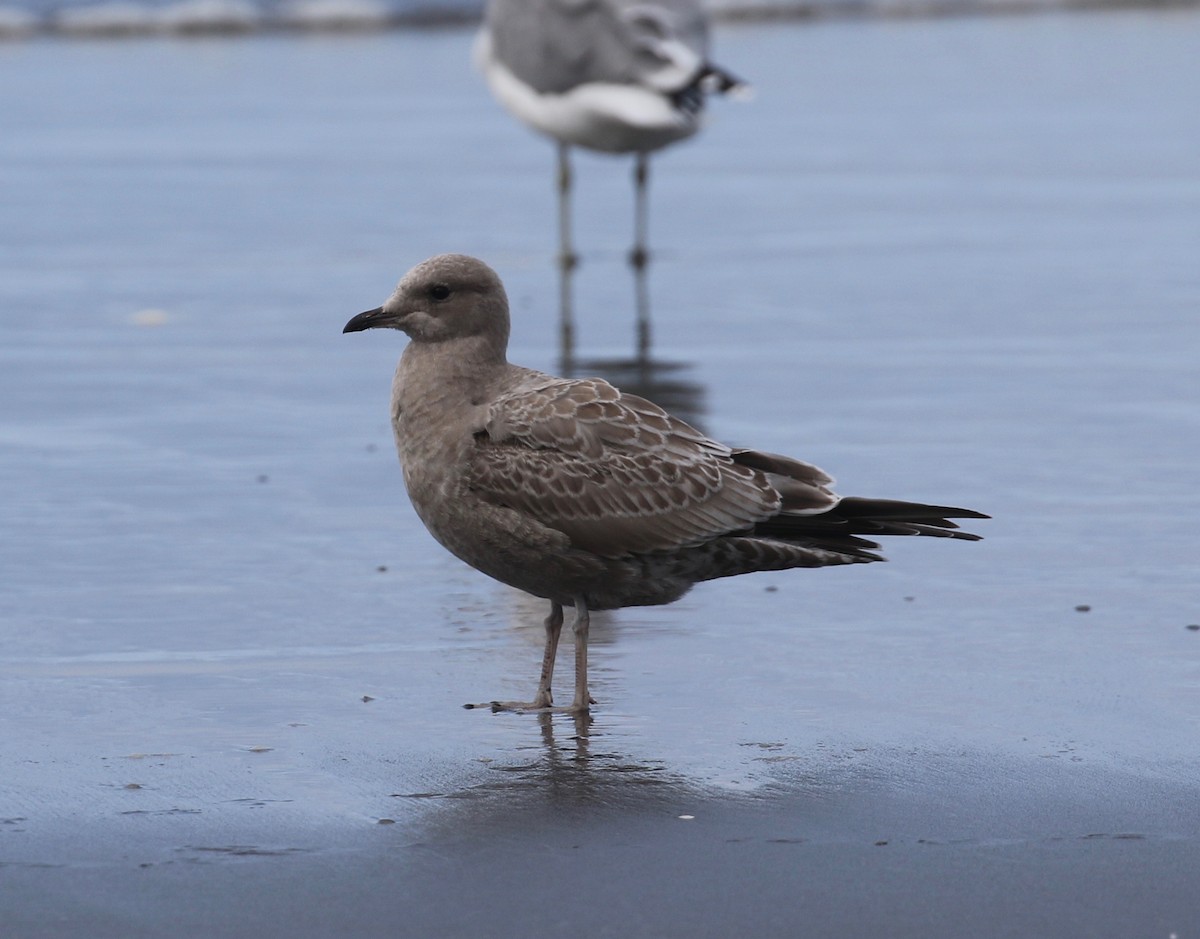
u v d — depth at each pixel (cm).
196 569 1227
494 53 2517
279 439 1587
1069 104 4100
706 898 744
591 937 711
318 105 4069
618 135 2403
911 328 2030
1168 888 751
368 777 874
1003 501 1382
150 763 891
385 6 6028
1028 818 822
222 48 5197
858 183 3114
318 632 1100
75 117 3834
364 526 1332
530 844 797
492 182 3127
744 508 959
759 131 3769
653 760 896
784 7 6172
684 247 2581
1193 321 2053
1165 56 4988
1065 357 1884
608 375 1781
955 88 4397
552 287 2289
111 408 1688
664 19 2434
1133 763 887
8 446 1552
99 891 749
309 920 724
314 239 2562
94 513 1361
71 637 1087
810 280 2317
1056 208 2844
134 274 2322
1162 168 3222
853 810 833
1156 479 1441
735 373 1806
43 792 853
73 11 5656
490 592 1182
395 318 995
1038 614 1129
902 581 1200
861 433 1578
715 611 1139
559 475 958
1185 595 1164
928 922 723
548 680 978
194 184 3025
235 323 2053
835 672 1026
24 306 2133
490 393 993
